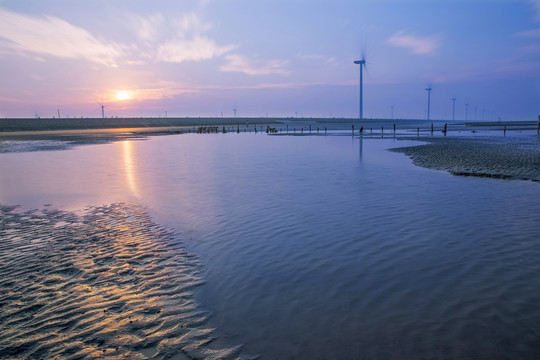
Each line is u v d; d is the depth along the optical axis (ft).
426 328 14.01
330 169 61.52
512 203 34.01
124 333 14.65
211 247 24.67
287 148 114.93
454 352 12.52
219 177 55.83
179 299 17.44
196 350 13.32
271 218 31.09
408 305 15.84
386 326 14.30
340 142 142.20
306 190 43.09
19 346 13.93
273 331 14.37
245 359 12.69
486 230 25.91
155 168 69.46
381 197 38.01
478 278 18.19
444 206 33.37
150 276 20.24
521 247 22.29
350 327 14.35
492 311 14.99
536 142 120.06
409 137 171.12
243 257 22.57
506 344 12.81
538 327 13.73
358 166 65.05
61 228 30.42
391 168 61.52
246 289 18.20
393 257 21.47
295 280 18.94
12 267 22.03
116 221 32.24
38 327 15.29
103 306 16.96
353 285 18.04
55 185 51.88
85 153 109.19
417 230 26.40
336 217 30.68
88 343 14.03
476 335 13.41
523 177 48.57
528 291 16.58
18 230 30.12
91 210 36.76
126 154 103.71
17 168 72.74
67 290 18.72
